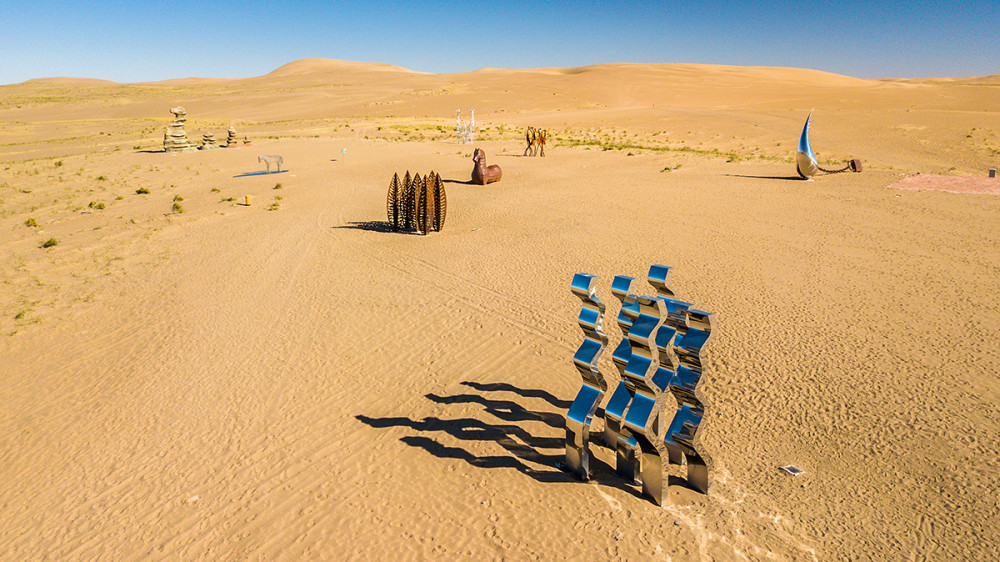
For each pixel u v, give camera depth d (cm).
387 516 712
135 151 5056
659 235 1973
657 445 685
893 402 898
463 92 12975
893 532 647
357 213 2530
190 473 823
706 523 677
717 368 1040
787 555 624
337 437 888
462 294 1472
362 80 18388
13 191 3309
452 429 895
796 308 1290
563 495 740
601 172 3516
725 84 13775
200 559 662
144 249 2061
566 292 1456
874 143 4975
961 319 1192
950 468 744
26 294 1638
